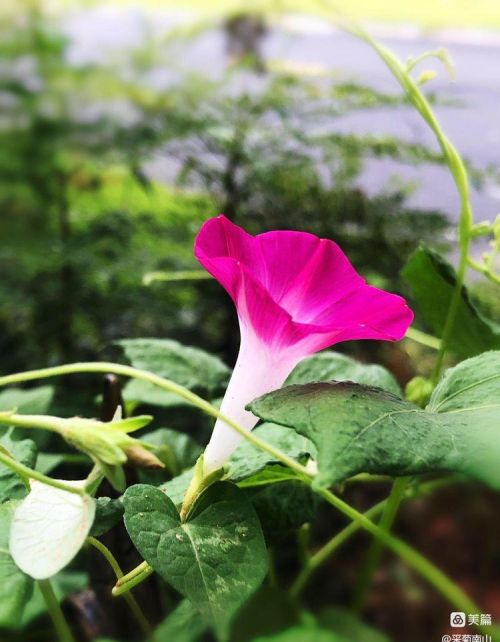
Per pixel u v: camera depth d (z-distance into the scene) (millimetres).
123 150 732
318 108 702
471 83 880
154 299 697
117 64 793
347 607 258
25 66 841
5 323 716
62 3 945
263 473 270
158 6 1066
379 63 1042
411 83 312
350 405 216
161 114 724
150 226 713
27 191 796
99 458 210
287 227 667
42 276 701
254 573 225
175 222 722
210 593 218
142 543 224
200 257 239
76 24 999
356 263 646
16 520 221
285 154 681
